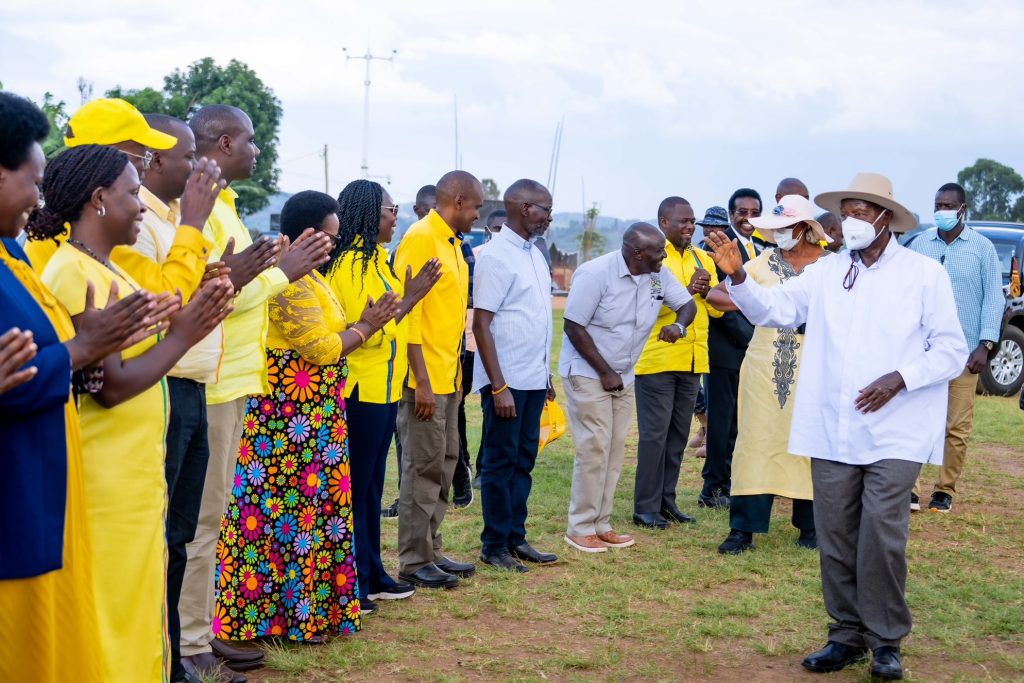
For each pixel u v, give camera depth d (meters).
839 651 4.91
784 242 6.84
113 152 3.43
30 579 2.87
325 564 5.00
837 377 4.87
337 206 5.20
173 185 4.08
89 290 3.01
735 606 5.70
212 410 4.35
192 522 4.13
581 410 6.74
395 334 5.34
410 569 5.91
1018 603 5.89
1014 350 14.48
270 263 3.95
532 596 5.85
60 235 3.45
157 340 3.58
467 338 7.99
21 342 2.58
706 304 7.63
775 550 6.95
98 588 3.35
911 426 4.75
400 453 6.34
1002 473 9.61
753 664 4.96
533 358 6.30
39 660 2.89
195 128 4.52
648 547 6.96
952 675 4.86
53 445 2.90
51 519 2.89
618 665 4.87
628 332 6.70
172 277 3.60
